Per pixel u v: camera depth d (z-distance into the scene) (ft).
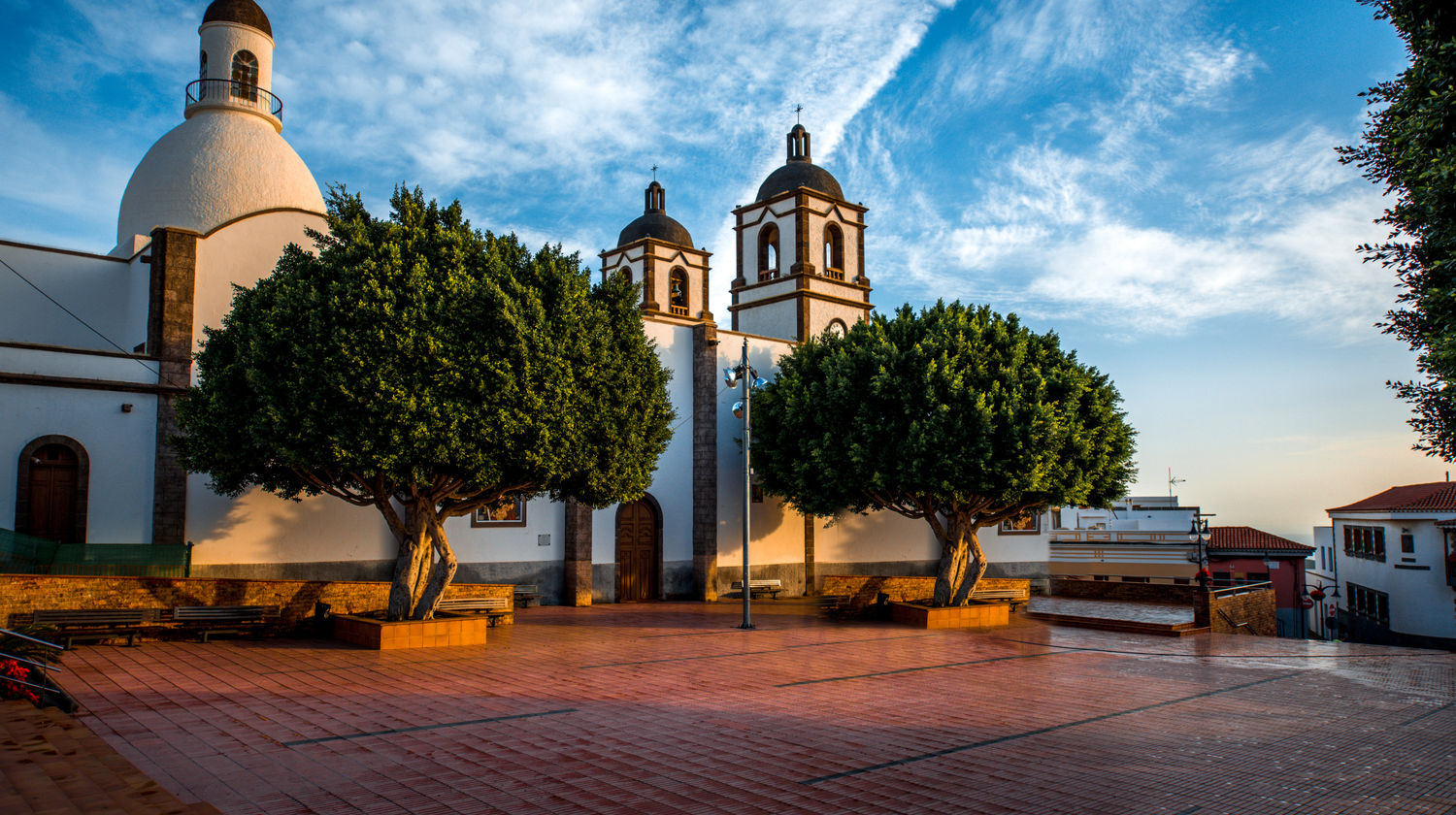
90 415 61.21
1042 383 68.90
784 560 95.35
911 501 77.10
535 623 67.92
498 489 57.21
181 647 50.31
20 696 34.09
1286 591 149.48
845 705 39.93
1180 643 67.46
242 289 55.62
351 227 51.62
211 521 65.57
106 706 34.96
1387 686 50.03
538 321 50.90
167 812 22.30
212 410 50.08
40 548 56.24
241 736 31.01
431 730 33.09
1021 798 26.71
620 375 56.44
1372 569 145.59
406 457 48.29
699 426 90.33
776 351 98.53
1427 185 32.45
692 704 39.09
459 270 50.67
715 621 71.46
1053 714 39.34
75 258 72.43
